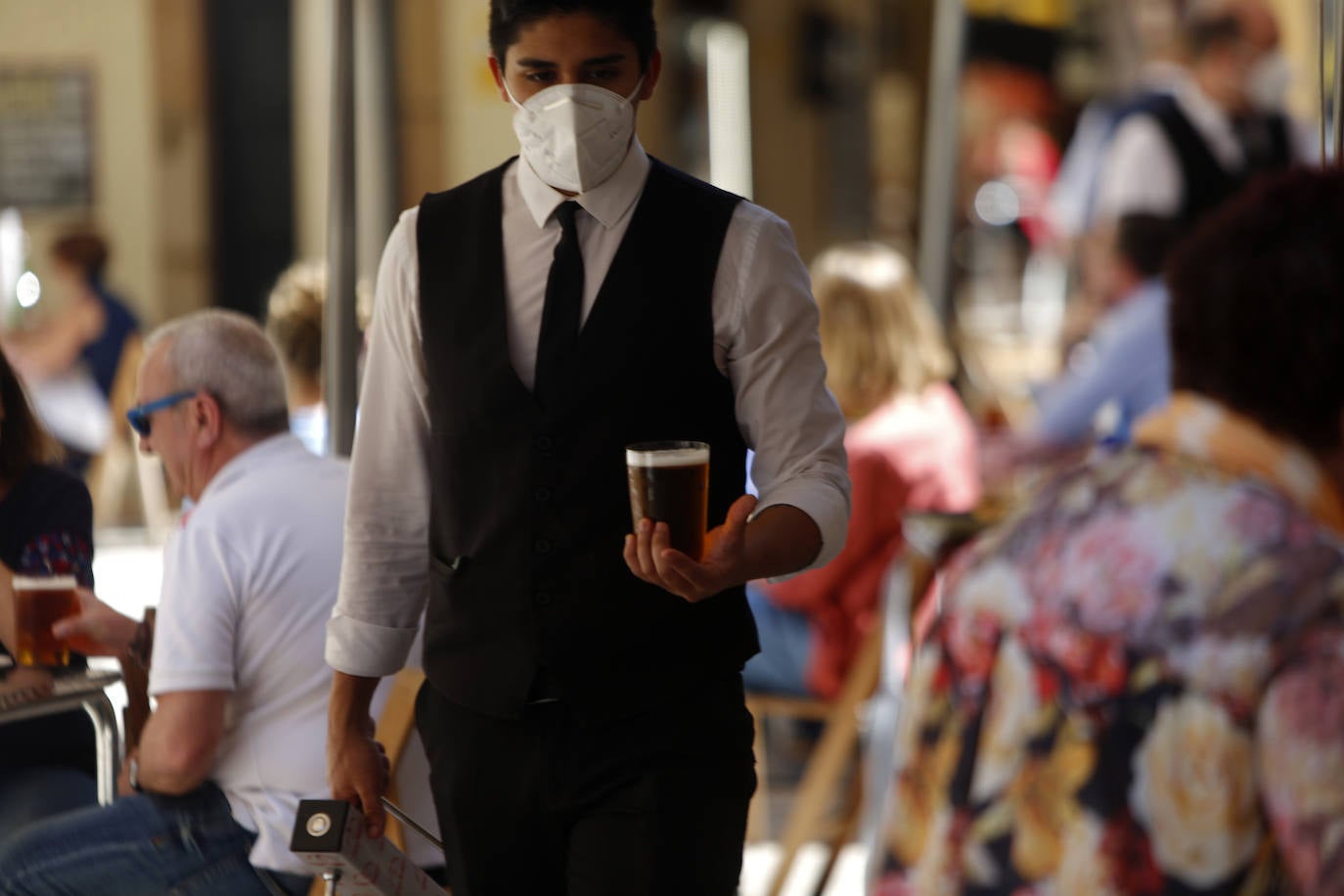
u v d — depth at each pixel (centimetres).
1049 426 1820
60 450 1134
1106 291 1977
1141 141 2233
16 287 2656
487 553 765
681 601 765
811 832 1440
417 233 791
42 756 1074
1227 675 492
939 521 1235
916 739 551
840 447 771
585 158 733
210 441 1021
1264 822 493
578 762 761
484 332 765
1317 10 998
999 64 3428
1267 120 2262
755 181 4059
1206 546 506
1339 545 501
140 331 2761
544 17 730
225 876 982
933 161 2102
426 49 2583
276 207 3459
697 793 765
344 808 780
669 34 3631
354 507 813
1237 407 532
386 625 817
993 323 3122
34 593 1023
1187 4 2289
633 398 754
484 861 789
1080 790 506
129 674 1038
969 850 526
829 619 1555
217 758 997
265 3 3419
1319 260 520
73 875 973
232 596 979
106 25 3391
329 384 1193
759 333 761
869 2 4312
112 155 3416
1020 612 528
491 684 764
